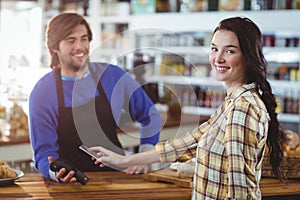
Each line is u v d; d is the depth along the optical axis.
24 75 5.15
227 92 2.41
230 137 2.17
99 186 2.69
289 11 5.38
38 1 6.61
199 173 2.34
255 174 2.29
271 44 5.73
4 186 2.67
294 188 2.69
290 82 5.60
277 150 2.54
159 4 6.29
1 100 4.64
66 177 2.63
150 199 2.48
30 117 2.98
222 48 2.30
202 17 5.90
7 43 6.43
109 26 6.52
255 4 5.63
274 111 2.40
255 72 2.31
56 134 3.01
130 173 2.91
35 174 2.98
